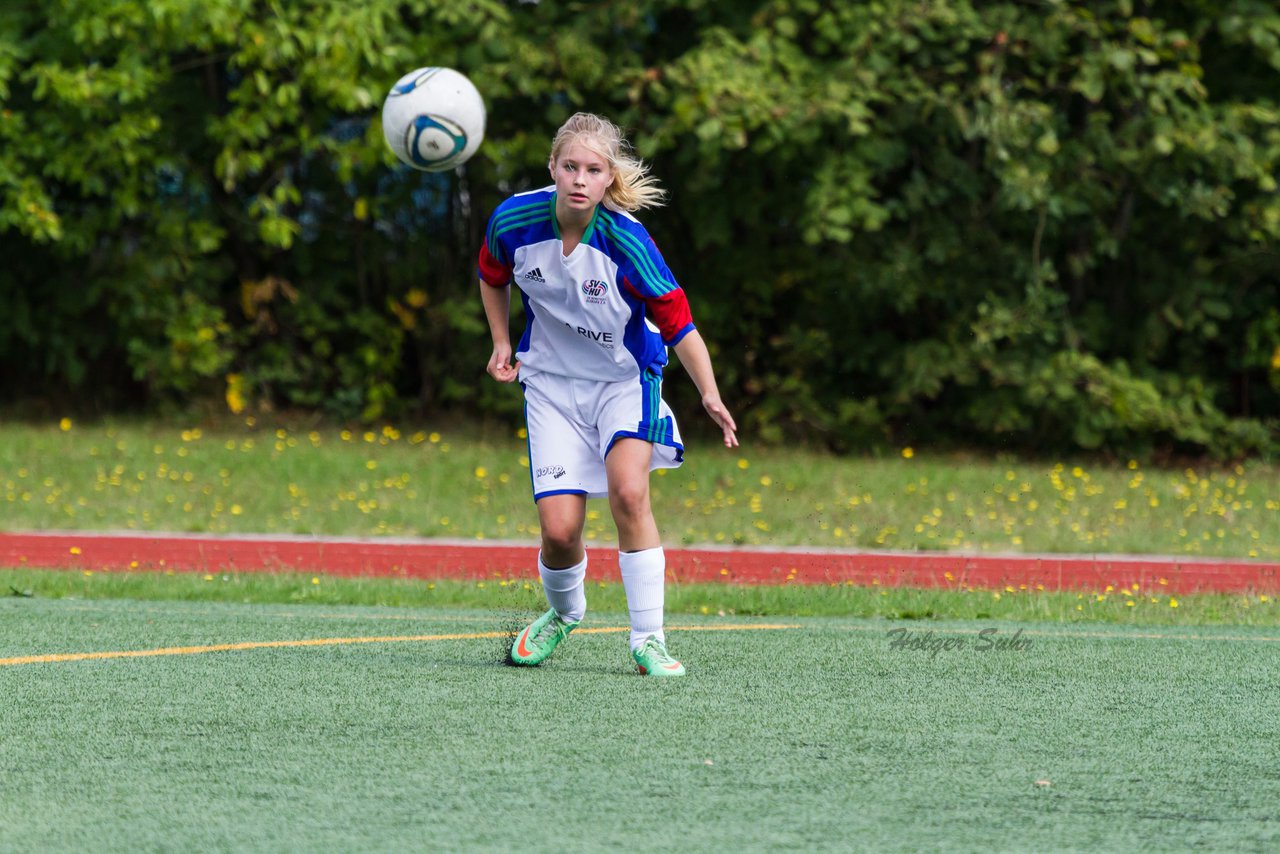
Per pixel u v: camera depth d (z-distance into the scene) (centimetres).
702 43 5516
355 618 2539
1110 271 6134
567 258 1802
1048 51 5422
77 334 6222
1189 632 2470
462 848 1141
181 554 3462
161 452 4909
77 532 3725
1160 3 5772
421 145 3083
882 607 2828
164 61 5584
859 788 1339
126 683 1809
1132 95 5575
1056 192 5500
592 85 5441
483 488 4512
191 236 5875
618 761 1423
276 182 6128
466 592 2967
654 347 1889
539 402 1914
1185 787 1369
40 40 5678
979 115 5238
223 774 1363
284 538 3588
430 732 1541
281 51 5316
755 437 6094
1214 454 5775
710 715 1652
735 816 1238
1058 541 3841
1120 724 1652
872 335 6106
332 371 6262
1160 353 5994
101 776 1355
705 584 3225
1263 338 5922
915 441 6078
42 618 2445
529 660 1978
